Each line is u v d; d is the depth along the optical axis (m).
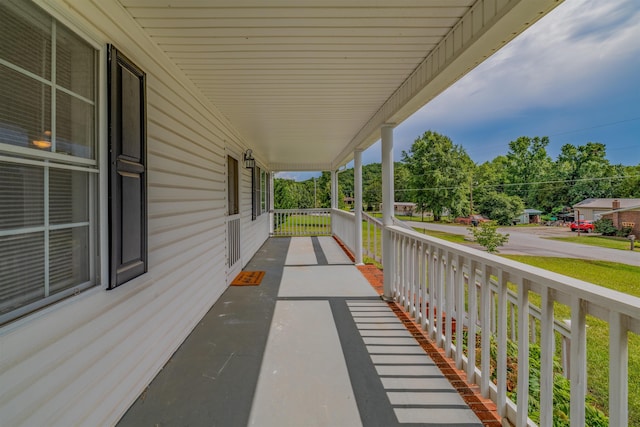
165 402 1.92
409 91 3.03
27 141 1.21
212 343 2.70
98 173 1.59
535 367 2.05
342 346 2.62
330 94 3.51
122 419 1.77
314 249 7.94
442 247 2.47
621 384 1.07
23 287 1.20
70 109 1.43
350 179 28.44
